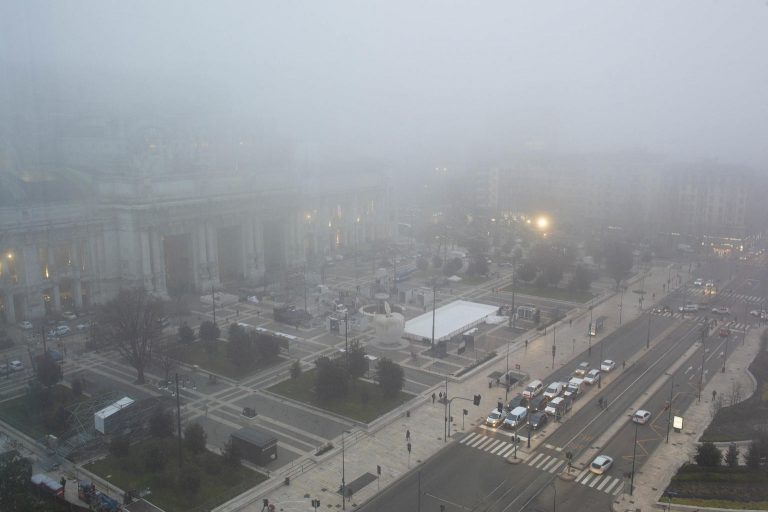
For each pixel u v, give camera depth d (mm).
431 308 193125
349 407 121812
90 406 113812
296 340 160875
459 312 181500
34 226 166250
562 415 120000
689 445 108062
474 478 98062
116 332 134000
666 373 141250
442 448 107750
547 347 159125
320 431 113000
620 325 177875
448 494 93562
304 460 102750
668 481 96562
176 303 186125
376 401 124875
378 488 95000
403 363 146500
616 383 135750
